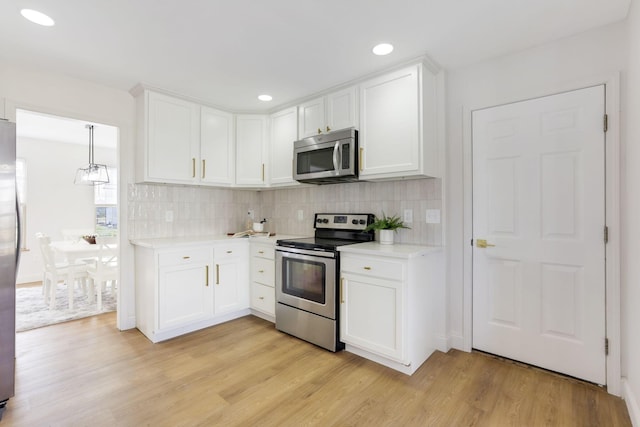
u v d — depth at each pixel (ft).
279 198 12.42
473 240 7.93
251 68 8.00
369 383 6.57
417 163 7.44
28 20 5.97
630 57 5.72
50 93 8.26
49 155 16.96
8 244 5.87
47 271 12.26
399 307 6.87
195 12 5.75
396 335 6.93
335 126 9.07
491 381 6.61
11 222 5.94
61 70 8.12
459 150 8.10
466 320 8.04
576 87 6.56
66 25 6.14
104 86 9.11
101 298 12.48
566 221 6.71
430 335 7.79
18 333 9.28
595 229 6.38
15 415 5.52
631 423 5.29
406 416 5.52
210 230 11.66
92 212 18.33
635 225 5.40
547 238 6.94
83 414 5.56
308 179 9.54
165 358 7.66
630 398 5.54
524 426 5.24
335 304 7.97
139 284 9.44
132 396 6.10
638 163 5.19
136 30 6.33
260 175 11.21
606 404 5.81
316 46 6.95
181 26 6.20
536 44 6.93
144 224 9.99
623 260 6.09
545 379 6.66
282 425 5.31
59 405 5.82
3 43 6.79
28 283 15.88
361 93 8.49
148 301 8.83
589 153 6.44
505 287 7.52
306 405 5.84
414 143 7.48
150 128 9.15
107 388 6.37
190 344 8.46
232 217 12.35
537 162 7.05
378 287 7.22
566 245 6.70
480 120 7.80
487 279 7.77
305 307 8.65
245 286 10.62
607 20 6.06
